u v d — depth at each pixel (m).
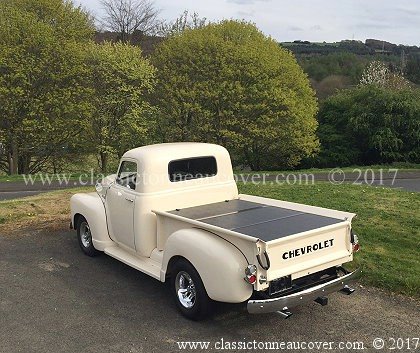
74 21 21.69
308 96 23.00
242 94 20.77
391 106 26.06
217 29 21.97
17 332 4.47
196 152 5.78
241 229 4.51
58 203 10.46
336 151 27.36
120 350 4.13
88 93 19.88
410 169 22.06
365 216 8.54
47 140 20.09
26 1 20.14
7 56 17.77
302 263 4.36
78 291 5.48
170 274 4.91
